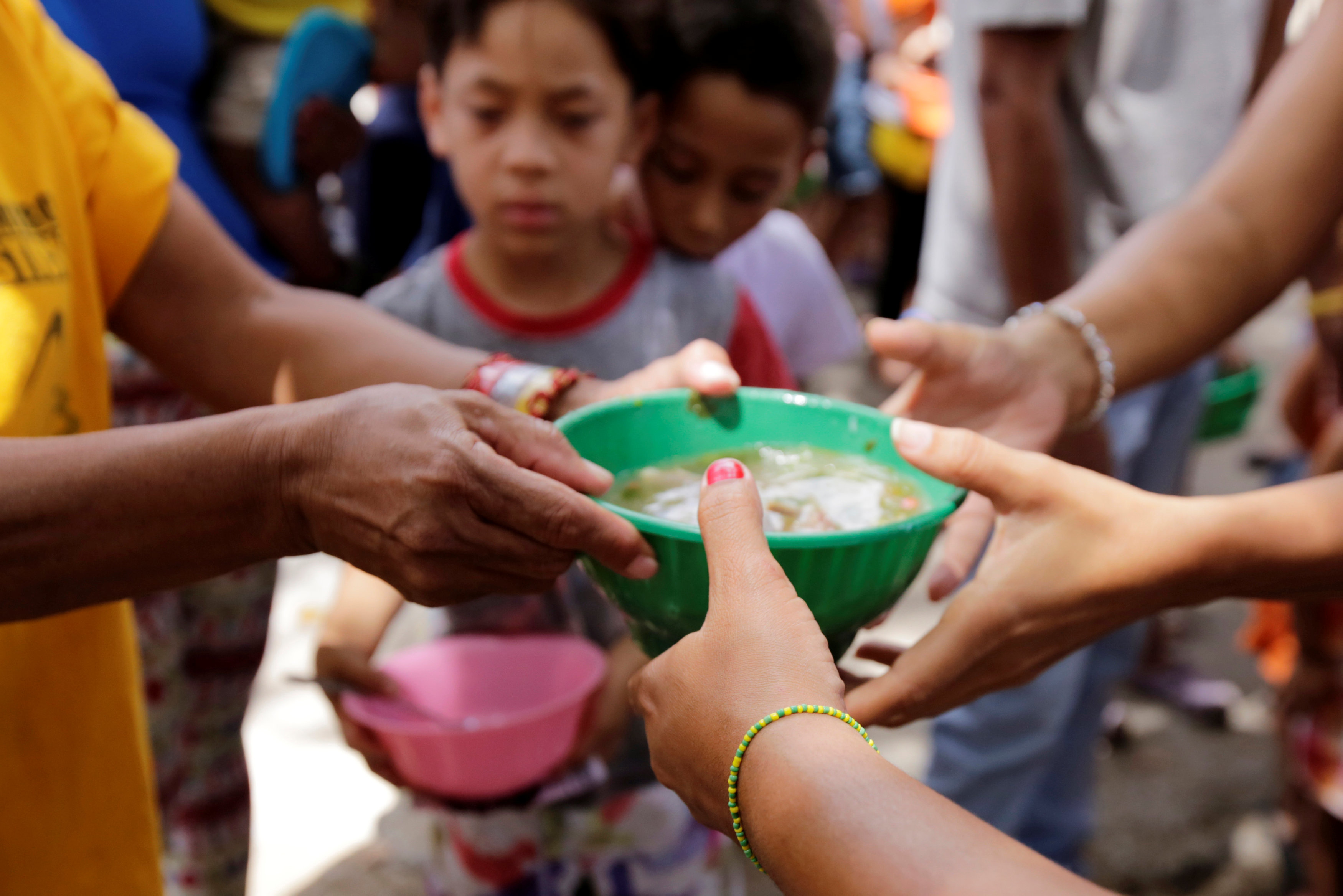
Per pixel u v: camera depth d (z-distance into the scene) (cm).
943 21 494
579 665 160
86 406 111
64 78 111
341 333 131
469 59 165
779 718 73
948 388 133
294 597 345
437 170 307
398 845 224
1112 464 174
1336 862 191
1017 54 188
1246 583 108
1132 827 257
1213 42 199
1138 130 204
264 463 91
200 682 195
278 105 203
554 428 101
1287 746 198
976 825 65
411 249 347
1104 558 105
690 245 184
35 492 84
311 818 256
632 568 93
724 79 172
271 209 215
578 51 161
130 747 112
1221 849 250
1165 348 141
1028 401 136
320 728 288
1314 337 220
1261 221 140
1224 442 452
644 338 175
